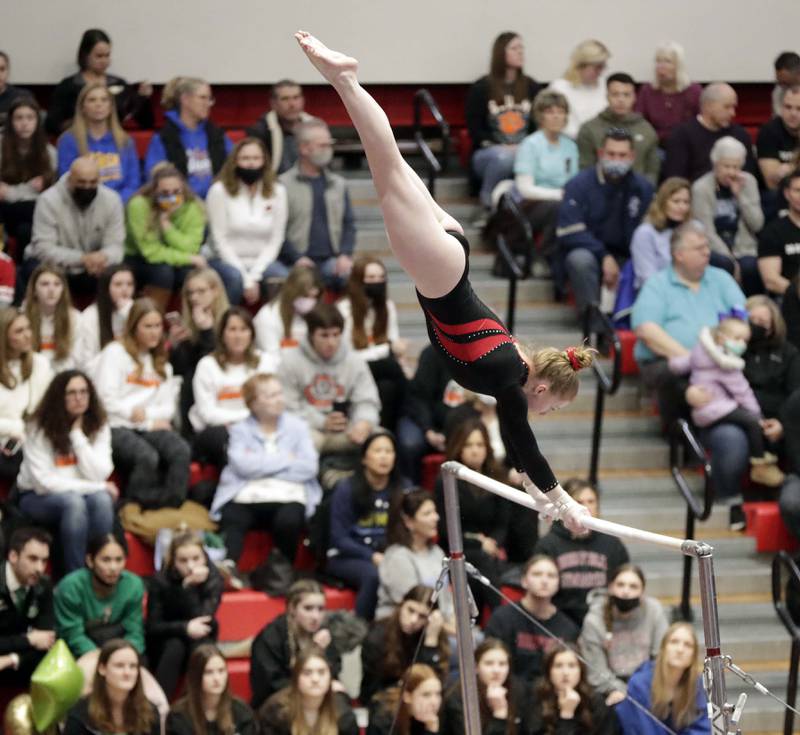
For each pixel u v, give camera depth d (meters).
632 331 23.30
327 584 20.22
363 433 20.95
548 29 27.31
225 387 20.94
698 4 27.73
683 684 17.67
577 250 23.41
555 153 24.61
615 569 18.61
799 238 23.61
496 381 10.73
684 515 21.72
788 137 25.58
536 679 18.36
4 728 17.39
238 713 17.48
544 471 10.96
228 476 20.45
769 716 19.61
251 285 22.75
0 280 21.45
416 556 19.38
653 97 26.42
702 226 23.45
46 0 25.81
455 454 20.02
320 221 23.48
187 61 26.42
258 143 22.84
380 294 22.05
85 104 23.34
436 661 18.19
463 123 27.69
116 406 20.34
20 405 20.02
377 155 10.37
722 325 21.56
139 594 18.61
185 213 22.67
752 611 20.77
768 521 21.38
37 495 19.39
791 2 28.03
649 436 22.95
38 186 23.23
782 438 21.73
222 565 19.73
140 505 20.14
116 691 17.03
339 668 18.45
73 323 20.95
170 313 22.39
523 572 19.02
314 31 26.70
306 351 21.16
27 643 18.05
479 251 25.20
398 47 26.95
